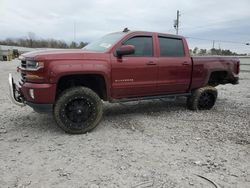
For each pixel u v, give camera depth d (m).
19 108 6.94
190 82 6.68
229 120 6.15
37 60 4.62
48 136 4.89
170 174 3.51
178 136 4.98
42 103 4.71
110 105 7.46
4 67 23.89
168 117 6.33
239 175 3.53
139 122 5.87
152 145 4.51
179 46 6.50
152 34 6.03
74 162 3.82
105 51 5.34
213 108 7.45
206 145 4.54
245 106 7.80
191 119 6.18
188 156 4.08
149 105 7.57
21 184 3.22
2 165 3.71
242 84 14.07
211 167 3.73
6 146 4.39
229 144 4.61
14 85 5.25
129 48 5.25
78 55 4.93
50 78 4.66
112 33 6.32
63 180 3.32
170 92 6.50
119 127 5.50
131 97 5.87
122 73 5.47
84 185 3.21
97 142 4.62
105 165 3.74
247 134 5.14
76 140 4.71
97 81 5.45
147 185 3.23
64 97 4.82
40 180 3.32
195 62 6.66
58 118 4.85
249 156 4.13
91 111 5.09
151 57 5.93
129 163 3.81
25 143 4.54
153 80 5.97
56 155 4.05
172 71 6.25
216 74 7.51
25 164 3.74
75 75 4.98
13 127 5.39
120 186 3.20
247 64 28.02
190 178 3.42
